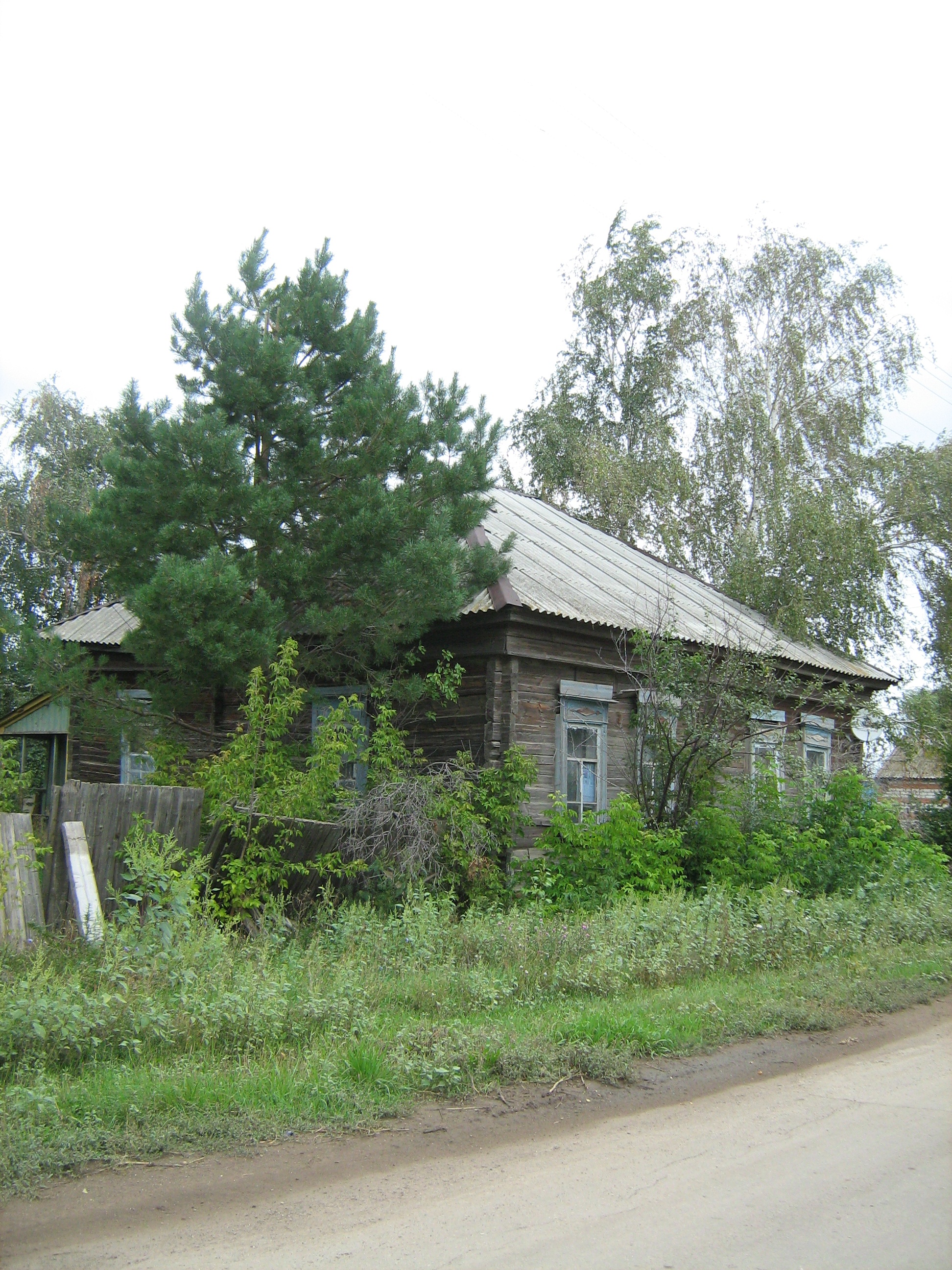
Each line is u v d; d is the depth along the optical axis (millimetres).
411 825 11773
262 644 11312
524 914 10562
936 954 11344
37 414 29750
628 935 9836
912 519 27578
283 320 13062
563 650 14766
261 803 10859
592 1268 4090
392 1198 4824
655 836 13156
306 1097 6035
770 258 29594
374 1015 7488
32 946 8727
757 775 15961
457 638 14156
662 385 30844
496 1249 4254
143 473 12047
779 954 10516
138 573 12219
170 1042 6621
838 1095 6586
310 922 10891
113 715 12555
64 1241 4340
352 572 12305
